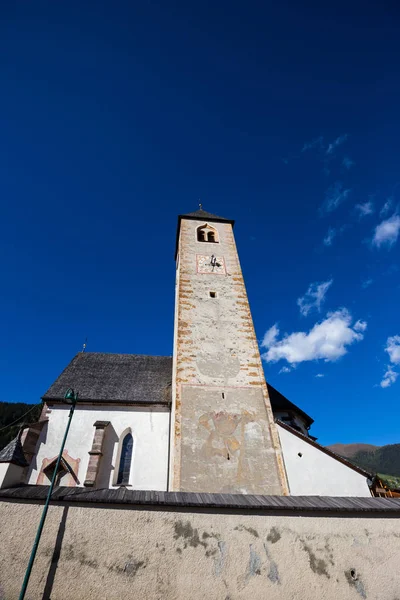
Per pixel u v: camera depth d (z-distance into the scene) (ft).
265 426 50.19
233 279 69.72
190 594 19.80
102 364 78.13
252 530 22.80
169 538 21.44
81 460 54.60
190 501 23.04
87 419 59.67
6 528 20.75
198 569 20.67
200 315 62.23
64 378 69.92
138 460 55.11
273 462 46.80
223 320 62.13
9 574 19.34
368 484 47.85
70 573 19.65
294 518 24.00
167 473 54.19
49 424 58.65
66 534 20.80
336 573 22.40
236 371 55.67
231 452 46.83
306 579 21.72
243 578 20.92
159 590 19.67
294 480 46.91
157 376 73.51
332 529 24.12
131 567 20.17
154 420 60.34
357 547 23.71
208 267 71.46
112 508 22.12
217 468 45.16
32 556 19.27
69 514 21.53
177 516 22.43
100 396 63.57
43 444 56.13
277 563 21.86
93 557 20.25
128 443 58.39
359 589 22.15
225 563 21.18
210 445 47.09
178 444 46.68
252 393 53.47
